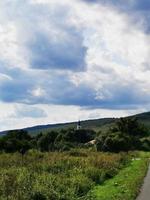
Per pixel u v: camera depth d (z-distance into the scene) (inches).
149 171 1760.6
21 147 2864.2
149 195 1021.2
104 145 3649.1
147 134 4889.3
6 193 939.3
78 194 1024.2
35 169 1445.6
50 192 946.7
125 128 4778.5
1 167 1583.4
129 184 1208.2
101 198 951.0
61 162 1644.9
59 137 4136.3
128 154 3139.8
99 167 1592.0
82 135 4950.8
